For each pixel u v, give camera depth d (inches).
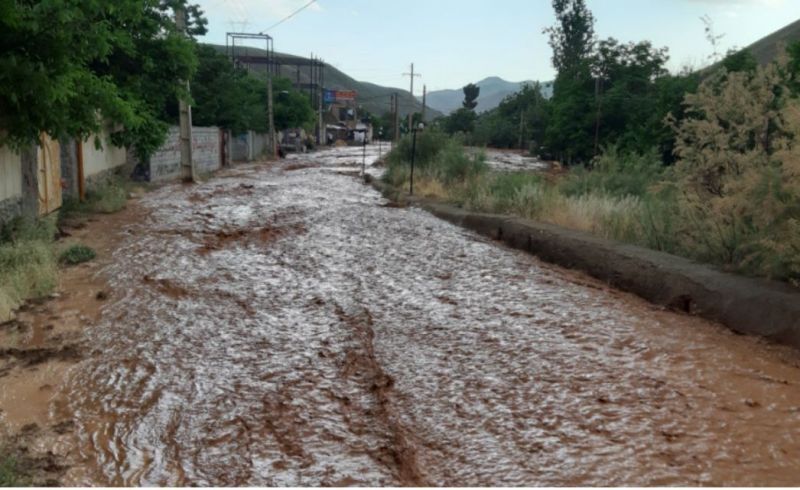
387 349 241.6
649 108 1118.4
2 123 350.9
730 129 346.3
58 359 227.8
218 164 1314.0
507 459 161.6
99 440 171.8
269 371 220.2
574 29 2493.8
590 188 593.6
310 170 1310.3
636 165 637.3
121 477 154.3
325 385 209.3
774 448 165.9
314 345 246.4
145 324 267.6
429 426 180.1
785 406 190.7
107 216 569.0
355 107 4820.4
